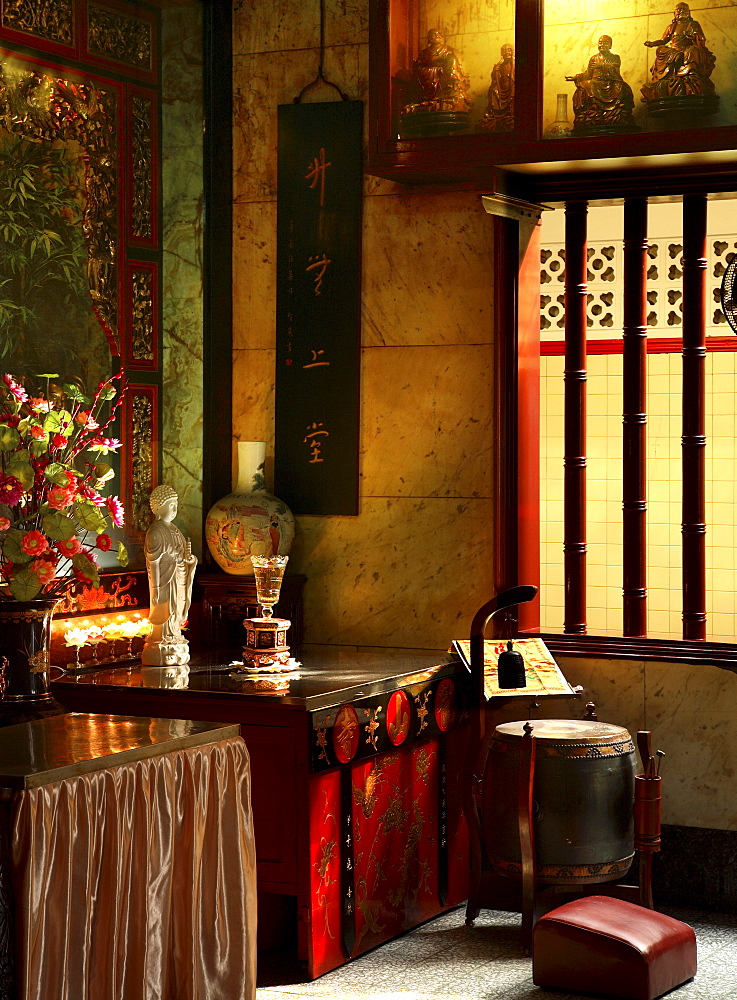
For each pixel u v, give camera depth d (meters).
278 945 5.02
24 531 4.30
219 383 6.16
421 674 5.26
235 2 6.17
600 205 5.73
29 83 5.22
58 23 5.38
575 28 5.21
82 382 5.51
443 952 4.96
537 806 4.89
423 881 5.36
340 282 6.03
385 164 5.51
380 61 5.51
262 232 6.17
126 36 5.79
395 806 5.17
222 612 5.88
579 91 5.21
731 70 5.03
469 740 5.70
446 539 5.88
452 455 5.87
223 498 5.94
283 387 6.14
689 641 5.48
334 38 6.03
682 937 4.53
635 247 5.58
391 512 5.97
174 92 6.05
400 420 5.95
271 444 6.18
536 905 4.99
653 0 5.12
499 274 5.62
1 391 5.00
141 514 5.89
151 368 5.99
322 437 6.07
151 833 3.67
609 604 6.88
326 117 6.03
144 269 5.94
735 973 4.67
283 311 6.13
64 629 5.33
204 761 3.89
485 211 5.65
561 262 6.86
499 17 5.34
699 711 5.45
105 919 3.51
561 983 4.47
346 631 6.06
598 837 4.88
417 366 5.92
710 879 5.45
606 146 5.16
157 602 5.32
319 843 4.67
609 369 6.83
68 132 5.43
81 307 5.52
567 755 4.87
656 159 5.21
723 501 6.72
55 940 3.34
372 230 5.98
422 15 5.45
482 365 5.81
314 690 4.74
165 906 3.72
